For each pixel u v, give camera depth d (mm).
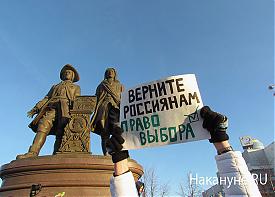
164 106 3139
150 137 3080
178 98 3113
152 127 3109
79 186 9570
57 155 10180
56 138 12289
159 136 3064
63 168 9836
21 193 9422
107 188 9828
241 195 2387
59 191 9375
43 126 12016
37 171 9812
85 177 9773
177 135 2998
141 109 3219
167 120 3090
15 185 9672
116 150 2629
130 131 3184
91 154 10617
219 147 2570
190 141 2930
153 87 3260
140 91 3311
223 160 2518
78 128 11812
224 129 2574
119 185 2549
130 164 10648
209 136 2885
